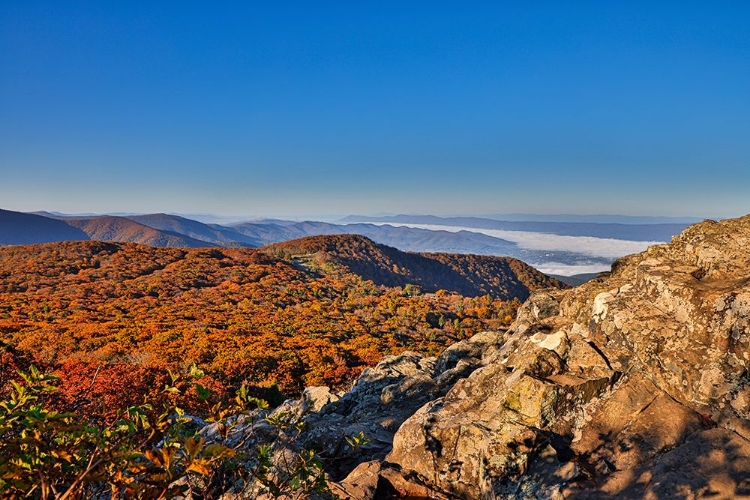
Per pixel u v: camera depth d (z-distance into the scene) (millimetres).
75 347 43000
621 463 5172
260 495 4230
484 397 6629
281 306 102875
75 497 1996
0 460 1822
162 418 2355
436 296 135625
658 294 6629
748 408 5121
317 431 8141
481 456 5789
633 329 6512
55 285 108000
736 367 5477
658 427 5418
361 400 12102
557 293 10000
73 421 2299
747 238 6754
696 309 6059
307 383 37156
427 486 5910
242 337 57062
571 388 5953
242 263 149625
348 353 54656
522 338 7801
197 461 1917
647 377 6184
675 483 4461
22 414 1952
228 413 2580
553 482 5086
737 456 4672
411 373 13500
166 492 2109
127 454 1918
